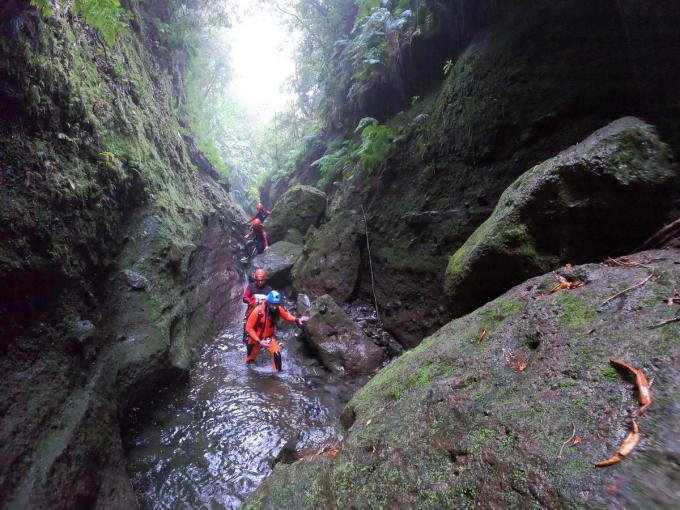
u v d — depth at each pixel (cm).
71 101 405
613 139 256
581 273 228
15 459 232
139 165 538
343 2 1159
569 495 115
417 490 150
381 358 519
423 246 557
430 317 514
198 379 503
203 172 1227
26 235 297
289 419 410
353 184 808
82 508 253
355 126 1018
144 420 402
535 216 288
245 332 550
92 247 399
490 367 192
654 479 107
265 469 337
